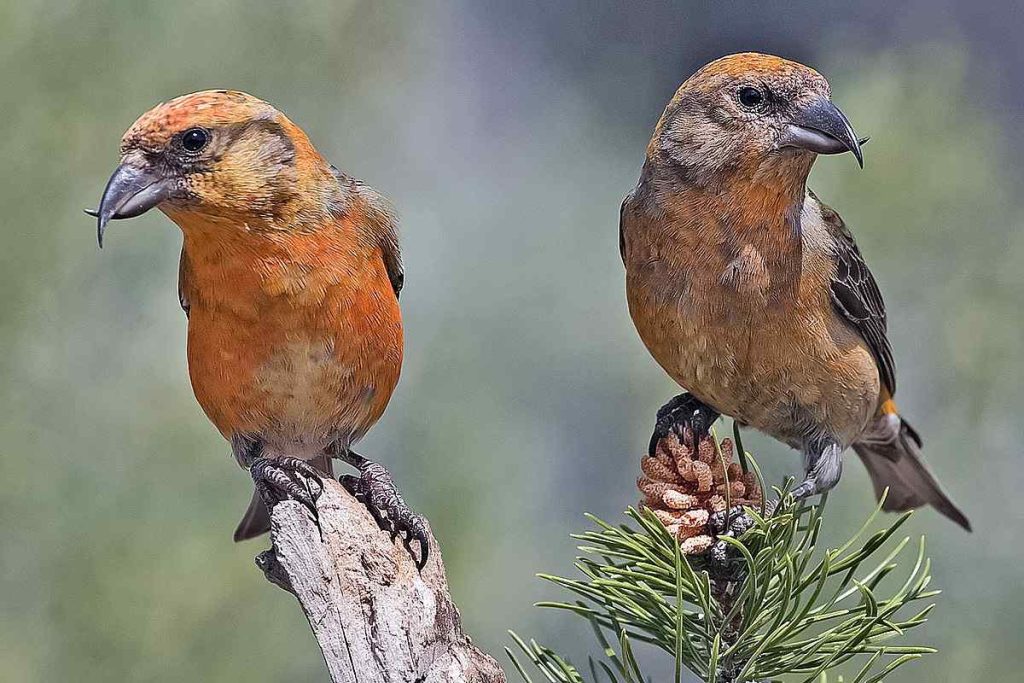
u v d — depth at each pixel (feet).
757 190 28.09
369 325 27.27
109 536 34.53
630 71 65.46
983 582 40.68
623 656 19.98
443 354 45.09
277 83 40.29
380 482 24.40
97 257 35.35
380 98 43.75
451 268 48.49
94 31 34.73
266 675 35.12
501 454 42.52
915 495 36.91
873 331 31.42
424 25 50.34
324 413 27.68
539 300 48.14
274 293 26.48
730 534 21.54
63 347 34.99
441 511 40.55
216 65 37.22
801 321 28.99
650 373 47.65
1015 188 45.47
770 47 65.41
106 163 34.78
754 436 41.83
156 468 35.19
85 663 34.45
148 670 34.58
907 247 41.19
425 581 21.57
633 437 47.62
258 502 31.78
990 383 42.04
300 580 21.44
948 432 42.45
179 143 25.61
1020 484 41.96
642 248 29.17
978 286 41.70
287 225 26.35
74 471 34.68
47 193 34.37
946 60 41.06
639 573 20.36
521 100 63.46
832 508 40.04
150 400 35.58
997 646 39.75
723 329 28.84
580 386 47.52
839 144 27.37
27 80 34.12
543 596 43.75
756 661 20.40
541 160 57.93
